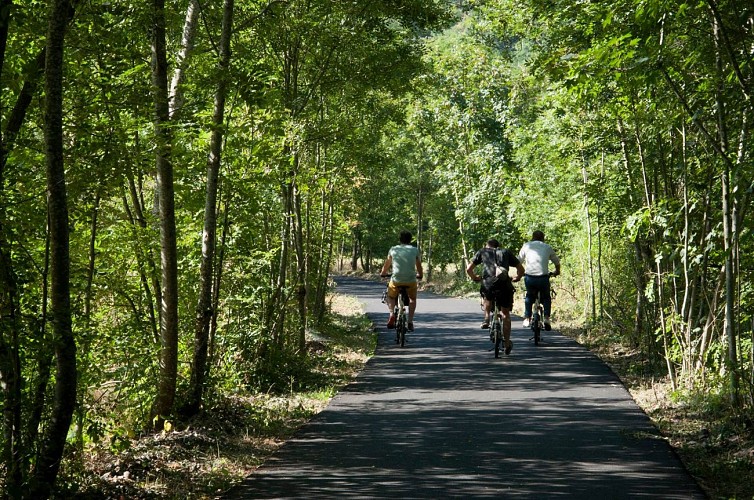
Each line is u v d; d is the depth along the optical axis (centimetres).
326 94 1839
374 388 1317
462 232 4016
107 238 1100
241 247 1374
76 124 819
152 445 920
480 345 1905
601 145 1550
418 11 1661
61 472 750
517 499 702
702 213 1214
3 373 654
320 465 830
